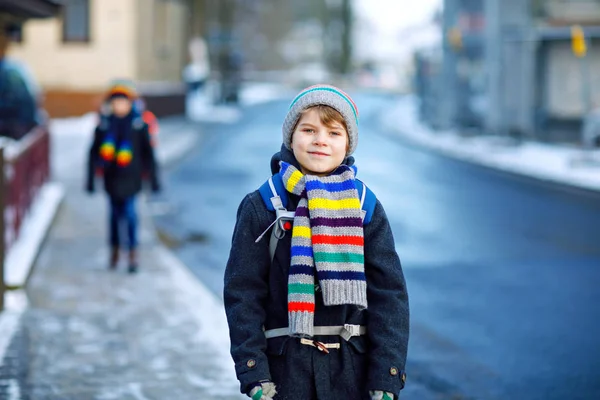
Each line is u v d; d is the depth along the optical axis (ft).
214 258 36.14
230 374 20.51
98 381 19.89
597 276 32.89
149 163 32.48
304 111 10.75
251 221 10.64
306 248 10.27
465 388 20.31
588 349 23.45
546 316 26.99
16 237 34.68
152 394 19.03
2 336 23.53
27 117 57.00
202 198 53.98
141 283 30.71
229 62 160.97
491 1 92.48
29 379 19.94
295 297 10.14
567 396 19.79
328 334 10.42
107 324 25.02
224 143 95.50
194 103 162.30
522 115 92.94
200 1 180.24
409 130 118.93
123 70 108.58
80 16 108.47
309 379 10.36
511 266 34.86
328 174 10.91
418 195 56.75
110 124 32.04
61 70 108.68
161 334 23.99
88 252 36.58
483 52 107.76
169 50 125.70
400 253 37.58
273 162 11.18
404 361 10.35
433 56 115.55
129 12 108.17
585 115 79.30
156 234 41.42
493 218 47.26
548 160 77.77
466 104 110.01
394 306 10.45
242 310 10.41
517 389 20.29
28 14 49.73
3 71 57.06
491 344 23.93
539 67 92.79
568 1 93.30
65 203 50.67
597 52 90.63
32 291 29.17
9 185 32.58
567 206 52.19
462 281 32.01
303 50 311.06
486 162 76.69
